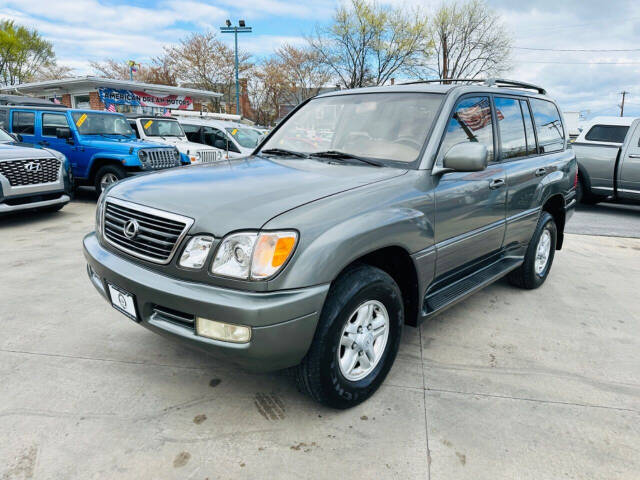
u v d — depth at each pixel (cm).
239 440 220
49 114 916
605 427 241
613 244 675
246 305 193
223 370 282
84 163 886
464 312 391
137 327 335
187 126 1191
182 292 205
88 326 334
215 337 202
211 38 2934
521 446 224
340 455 213
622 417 251
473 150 255
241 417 238
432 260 275
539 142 416
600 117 941
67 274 443
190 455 209
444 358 309
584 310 405
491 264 366
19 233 610
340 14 2969
